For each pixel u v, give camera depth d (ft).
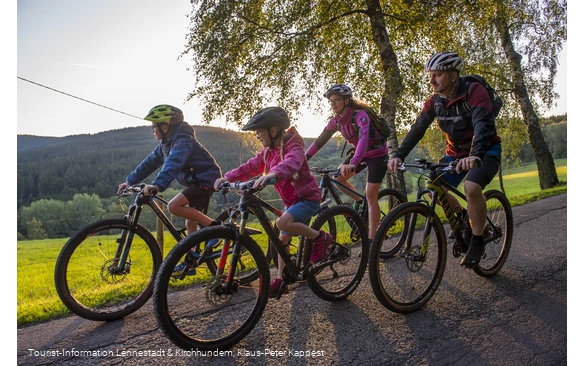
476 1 30.27
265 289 9.65
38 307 12.14
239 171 10.84
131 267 11.55
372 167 14.96
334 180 15.44
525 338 8.97
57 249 85.87
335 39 31.58
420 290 10.96
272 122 9.73
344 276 12.23
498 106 11.45
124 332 10.12
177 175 12.34
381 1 30.81
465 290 11.94
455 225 11.79
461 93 11.30
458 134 11.81
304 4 29.86
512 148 59.06
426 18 28.94
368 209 15.56
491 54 46.19
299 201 10.38
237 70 31.78
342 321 10.18
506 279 12.74
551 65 47.70
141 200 11.69
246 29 31.12
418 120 12.50
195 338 8.87
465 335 9.22
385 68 28.86
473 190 11.12
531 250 15.89
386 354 8.50
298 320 10.34
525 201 32.22
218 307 10.10
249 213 9.76
